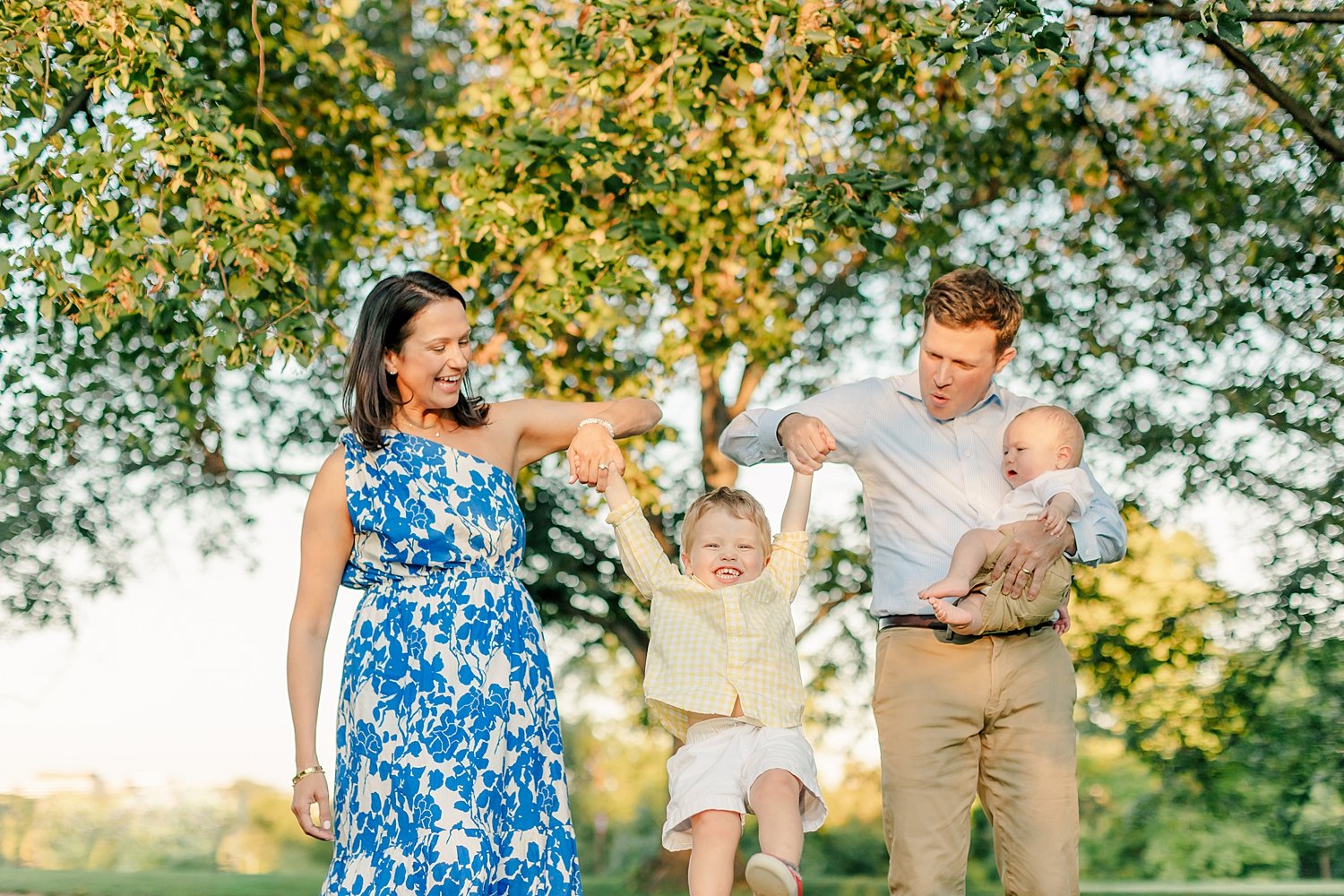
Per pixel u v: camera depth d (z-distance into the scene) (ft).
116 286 19.42
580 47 21.26
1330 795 42.50
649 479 33.45
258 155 24.26
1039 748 11.06
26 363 26.11
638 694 49.49
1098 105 29.94
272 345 20.31
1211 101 28.68
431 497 9.37
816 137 25.64
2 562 33.55
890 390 11.87
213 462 34.47
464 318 9.66
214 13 25.99
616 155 22.95
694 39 21.01
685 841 10.82
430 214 29.45
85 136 19.52
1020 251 31.91
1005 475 11.62
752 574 11.10
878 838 84.99
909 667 11.29
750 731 10.58
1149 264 30.96
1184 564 34.17
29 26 18.93
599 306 26.53
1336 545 31.32
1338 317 29.30
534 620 9.64
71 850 79.10
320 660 9.51
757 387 38.99
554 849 9.29
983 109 30.71
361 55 26.53
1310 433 30.83
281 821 92.89
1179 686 34.50
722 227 27.91
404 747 9.00
